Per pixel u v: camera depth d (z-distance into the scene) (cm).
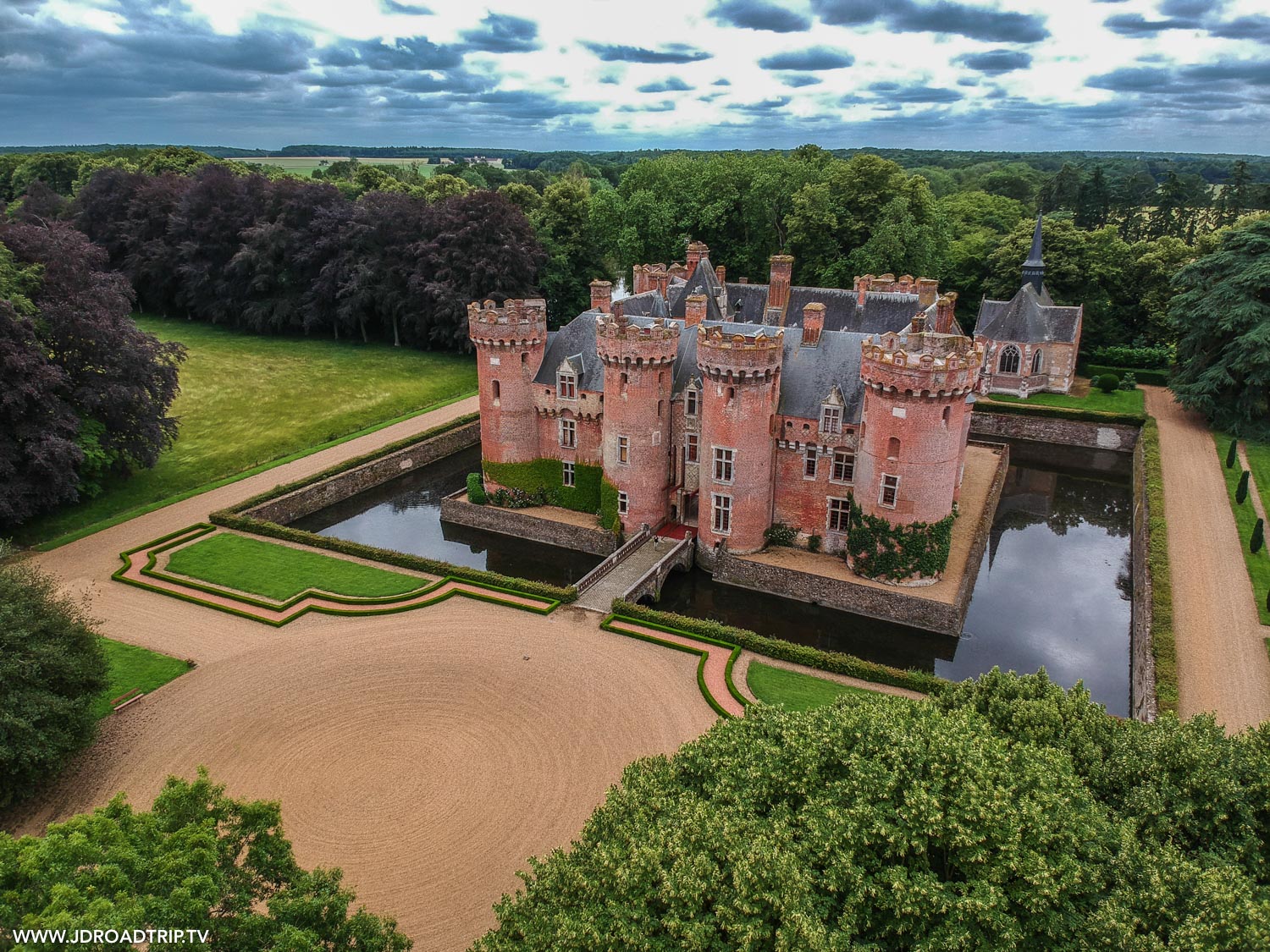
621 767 3281
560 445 5966
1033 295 8831
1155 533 5216
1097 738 2370
